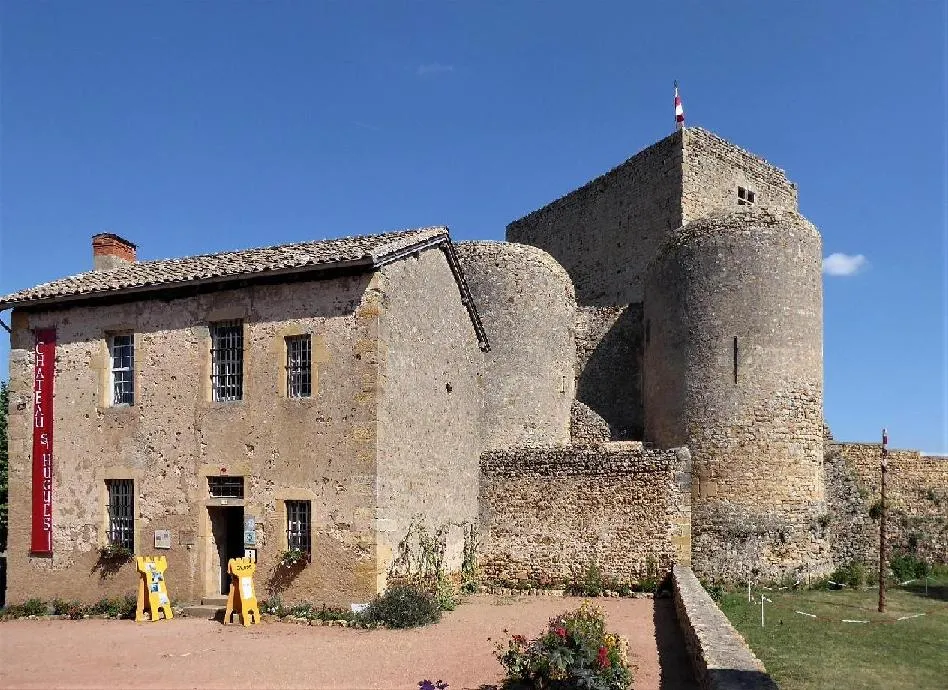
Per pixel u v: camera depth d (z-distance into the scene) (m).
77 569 16.09
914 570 21.12
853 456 23.92
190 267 16.78
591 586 17.66
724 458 17.95
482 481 19.31
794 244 18.62
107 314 16.58
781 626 13.31
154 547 15.45
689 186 25.25
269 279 15.20
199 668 10.80
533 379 21.28
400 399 15.09
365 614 13.53
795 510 17.81
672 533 17.72
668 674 10.28
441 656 11.27
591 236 28.97
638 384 22.95
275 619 13.94
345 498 14.11
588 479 18.47
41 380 16.97
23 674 10.77
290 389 14.95
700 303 18.75
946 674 10.07
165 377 15.85
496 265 21.75
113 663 11.25
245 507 14.77
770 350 18.14
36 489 16.64
